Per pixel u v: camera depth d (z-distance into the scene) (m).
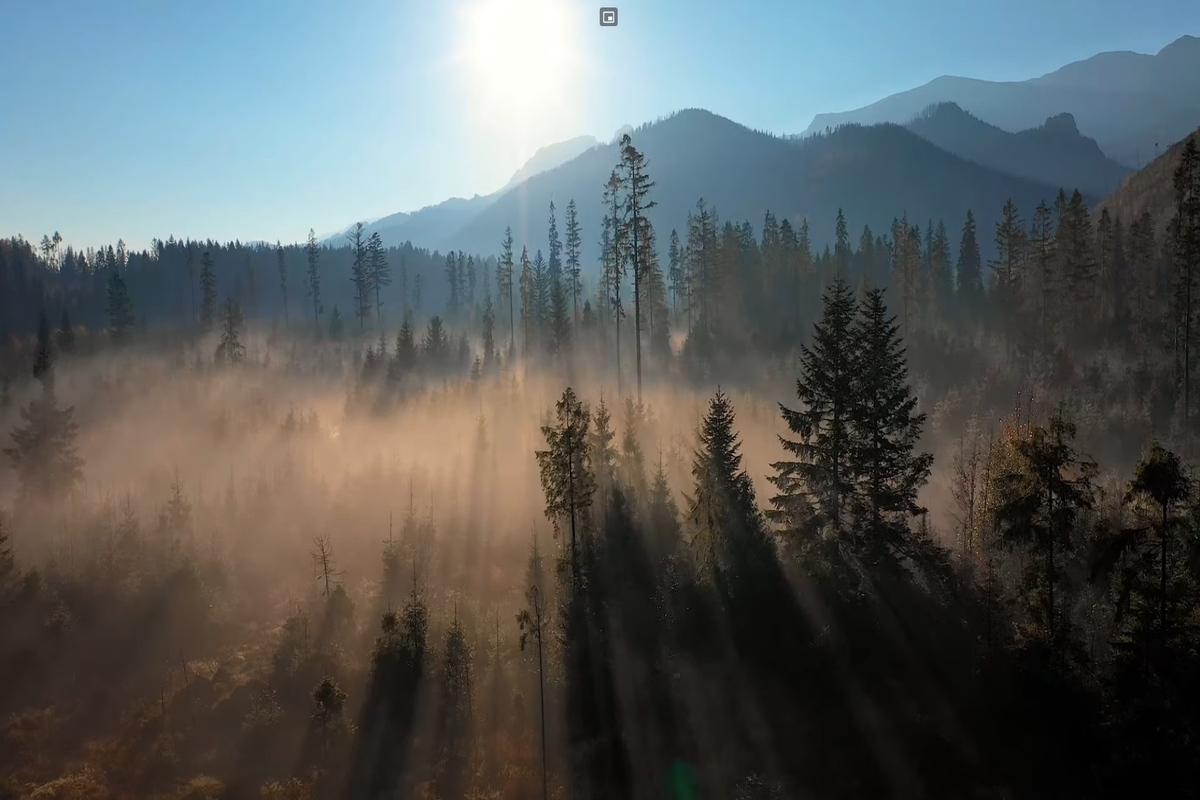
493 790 32.12
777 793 28.66
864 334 34.00
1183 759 22.92
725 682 34.50
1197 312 65.56
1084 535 32.62
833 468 34.16
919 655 32.25
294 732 36.22
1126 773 23.89
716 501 38.78
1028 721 27.58
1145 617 24.30
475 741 35.16
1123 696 24.48
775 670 34.19
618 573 41.72
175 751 35.12
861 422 33.38
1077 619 31.27
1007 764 27.08
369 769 33.75
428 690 37.78
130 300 127.31
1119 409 60.31
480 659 40.69
